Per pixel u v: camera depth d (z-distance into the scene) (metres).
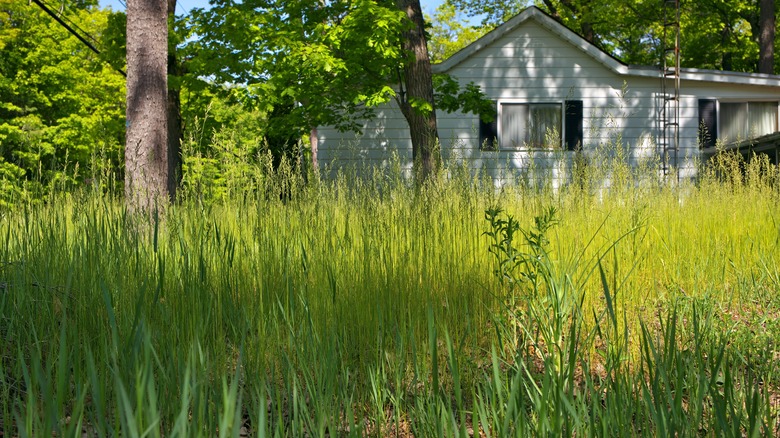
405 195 6.10
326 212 5.38
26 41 20.28
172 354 2.61
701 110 17.80
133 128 7.89
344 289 4.27
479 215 6.12
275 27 14.79
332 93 15.22
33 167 5.11
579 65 17.69
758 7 26.39
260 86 14.56
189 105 15.21
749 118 17.94
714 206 8.20
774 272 6.04
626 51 30.41
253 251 4.70
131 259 4.18
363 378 3.41
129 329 3.23
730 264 6.20
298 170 5.57
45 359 3.38
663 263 5.98
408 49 14.34
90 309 3.57
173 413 2.49
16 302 3.73
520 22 17.50
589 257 5.98
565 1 25.86
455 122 17.81
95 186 4.94
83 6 22.62
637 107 17.69
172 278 4.03
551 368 2.50
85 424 2.58
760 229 7.33
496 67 17.77
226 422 1.43
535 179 7.64
